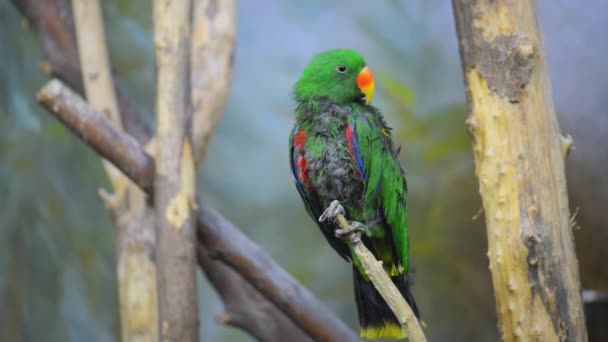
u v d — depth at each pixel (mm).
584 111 13516
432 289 12195
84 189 11188
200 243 8281
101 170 11172
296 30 16188
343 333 8445
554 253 6625
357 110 7281
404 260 7301
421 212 12195
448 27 14180
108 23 11430
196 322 7258
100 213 11219
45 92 7199
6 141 10961
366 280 7094
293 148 7414
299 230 13359
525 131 6684
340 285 12766
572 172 12242
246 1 16422
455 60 13969
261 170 14023
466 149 12008
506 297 6684
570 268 6688
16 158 10945
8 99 10875
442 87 13711
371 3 14695
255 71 15555
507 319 6688
